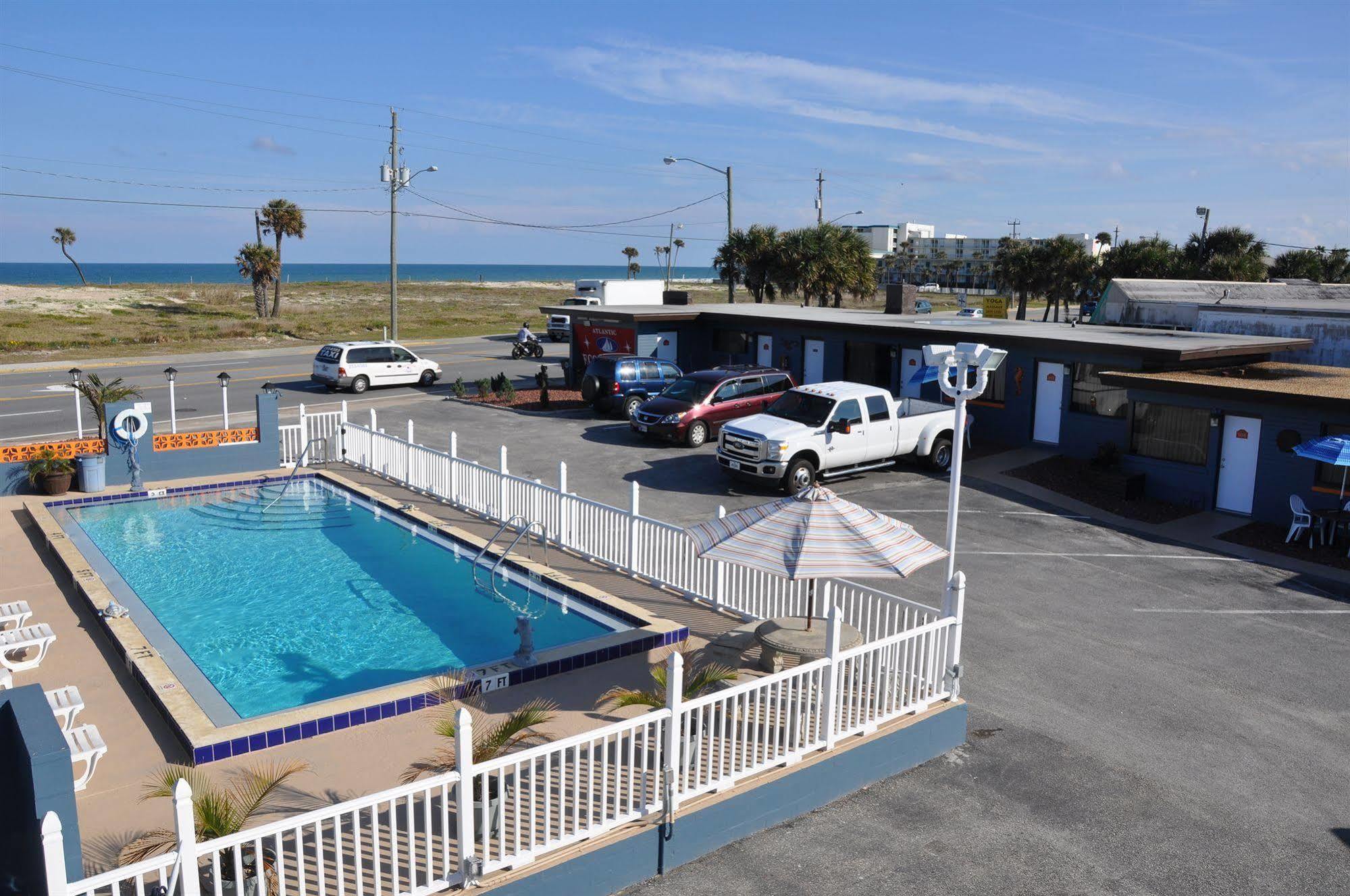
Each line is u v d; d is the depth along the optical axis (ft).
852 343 92.48
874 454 68.49
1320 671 37.04
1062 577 48.26
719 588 39.34
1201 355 66.85
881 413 68.54
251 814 21.42
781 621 32.78
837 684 26.91
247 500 61.31
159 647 35.17
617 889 22.22
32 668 33.27
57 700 27.32
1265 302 102.68
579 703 30.78
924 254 622.95
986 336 79.10
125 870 16.63
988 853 24.03
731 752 25.22
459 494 57.16
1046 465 71.36
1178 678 35.96
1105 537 55.67
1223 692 34.78
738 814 24.30
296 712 28.63
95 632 37.22
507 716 29.63
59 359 135.74
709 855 23.76
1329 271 207.92
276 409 68.18
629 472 70.28
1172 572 49.55
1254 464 59.52
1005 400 78.69
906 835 24.82
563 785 22.85
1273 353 81.61
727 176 139.54
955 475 30.58
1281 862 24.07
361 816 23.73
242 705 31.89
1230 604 44.80
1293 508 55.06
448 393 109.09
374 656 36.37
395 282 153.17
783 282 150.51
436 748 27.40
